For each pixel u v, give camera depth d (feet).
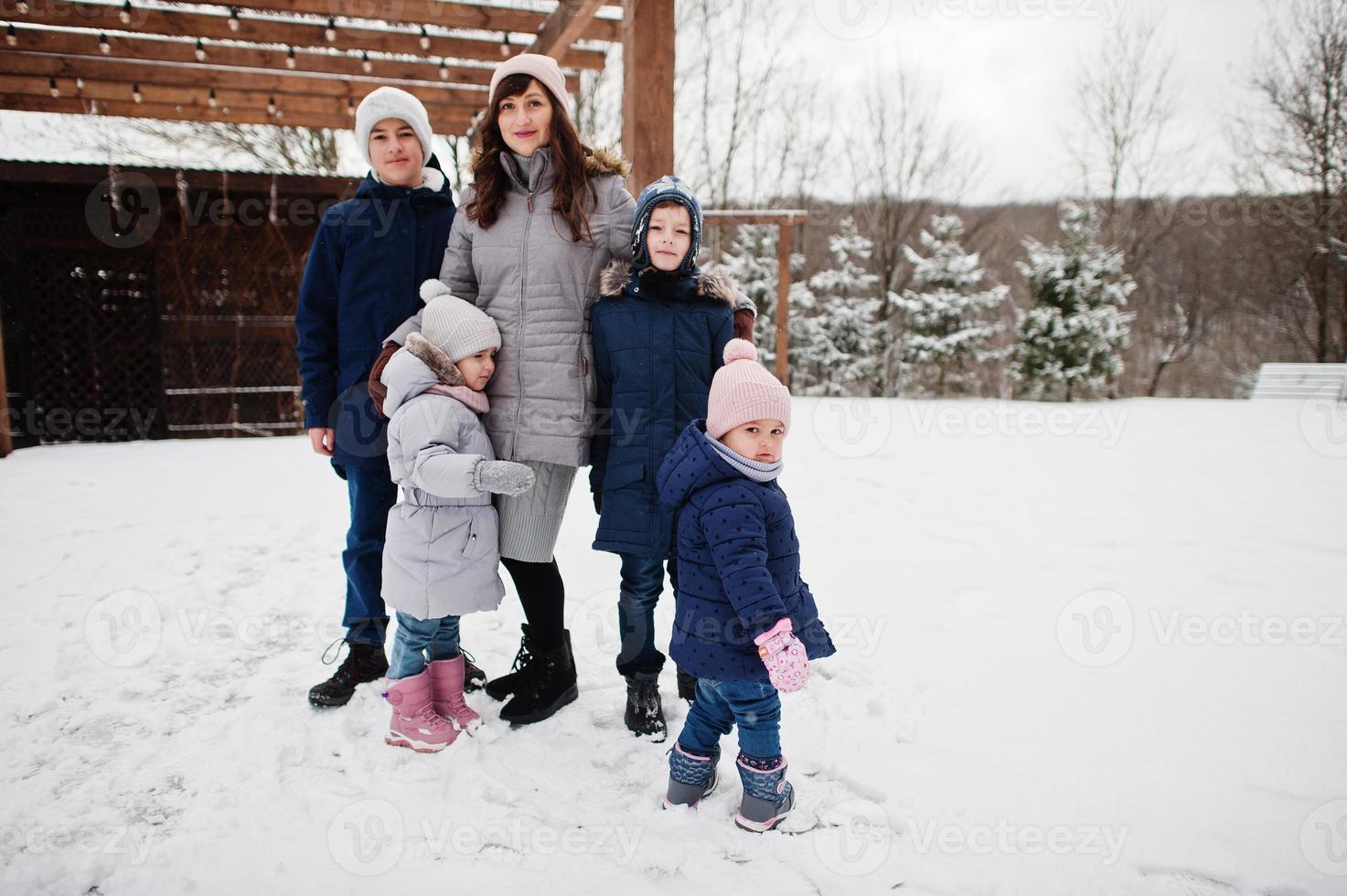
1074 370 43.16
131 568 11.60
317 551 12.55
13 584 10.87
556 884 5.06
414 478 6.45
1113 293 43.86
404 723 6.73
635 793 6.16
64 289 26.04
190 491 17.02
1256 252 59.47
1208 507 15.61
